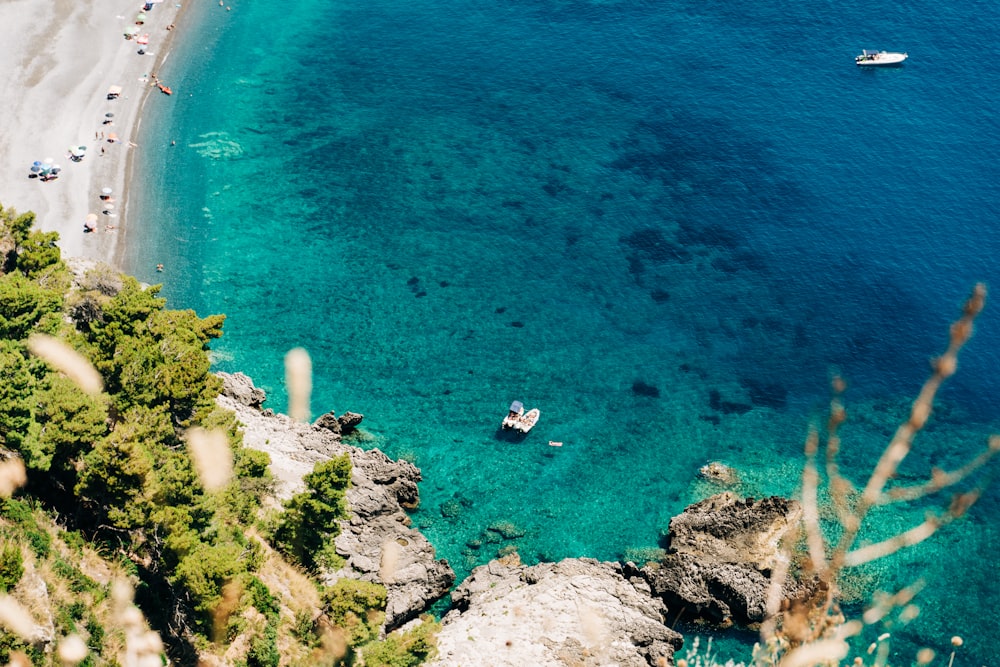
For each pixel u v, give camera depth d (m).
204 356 75.31
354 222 123.44
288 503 72.50
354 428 96.25
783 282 116.81
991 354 107.44
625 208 127.44
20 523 55.28
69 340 73.19
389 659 63.59
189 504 62.31
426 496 90.19
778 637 8.68
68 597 52.00
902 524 86.94
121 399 69.75
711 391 103.44
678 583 79.81
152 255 115.31
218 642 56.88
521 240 122.06
